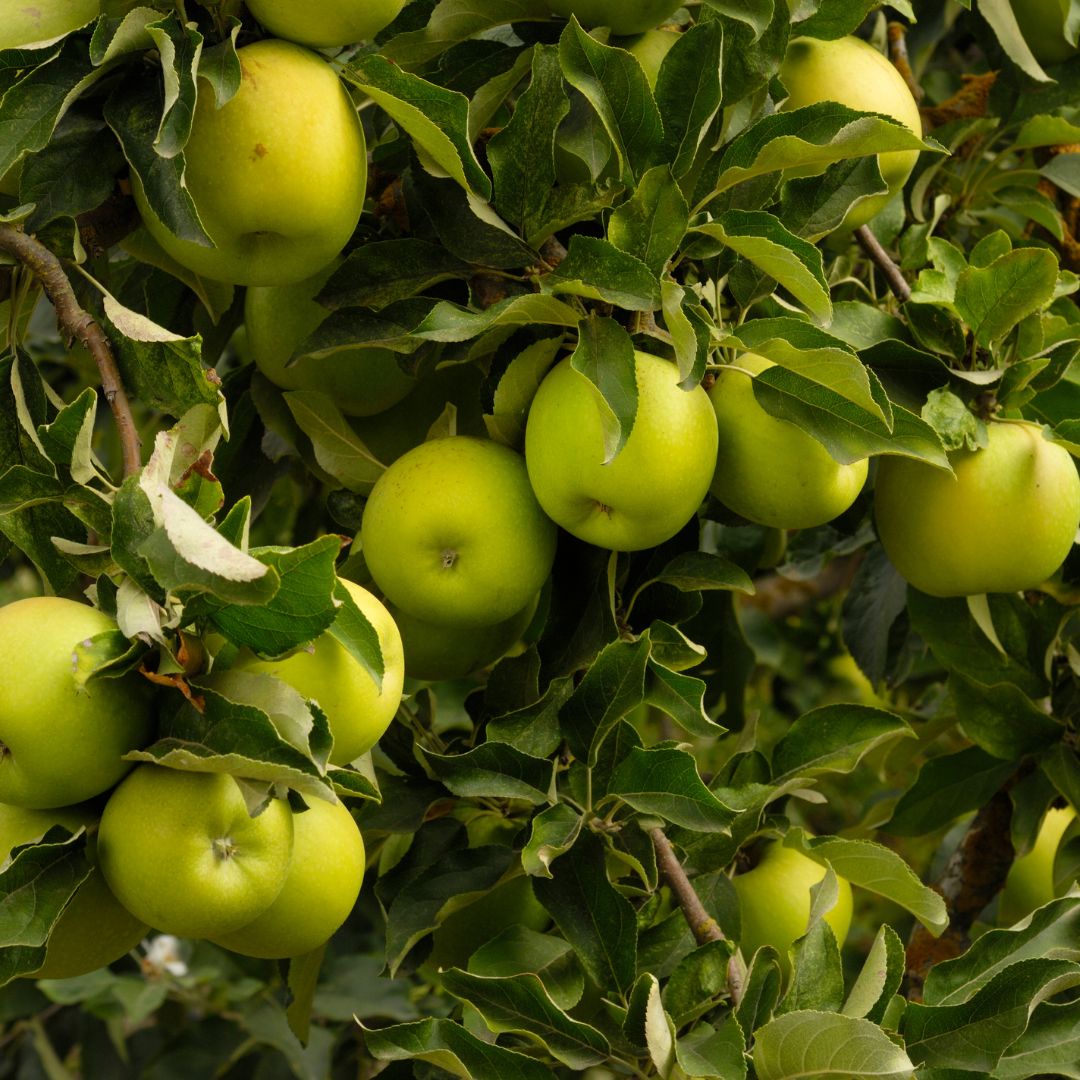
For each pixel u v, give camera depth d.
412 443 1.52
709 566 1.46
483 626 1.45
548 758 1.46
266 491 1.57
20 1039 2.38
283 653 1.28
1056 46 1.66
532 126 1.40
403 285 1.44
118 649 1.27
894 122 1.37
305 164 1.35
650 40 1.45
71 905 1.30
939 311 1.49
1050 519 1.47
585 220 1.44
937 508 1.48
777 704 2.84
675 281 1.41
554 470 1.39
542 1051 1.38
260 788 1.27
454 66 1.47
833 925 1.50
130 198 1.41
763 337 1.39
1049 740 1.56
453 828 1.48
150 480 1.27
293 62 1.36
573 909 1.41
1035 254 1.46
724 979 1.38
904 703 2.02
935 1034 1.37
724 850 1.47
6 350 1.38
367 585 1.49
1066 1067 1.37
